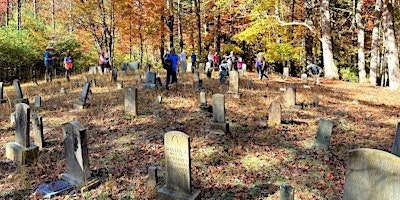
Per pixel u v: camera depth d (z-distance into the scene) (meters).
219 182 6.48
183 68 22.55
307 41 26.73
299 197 5.87
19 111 7.34
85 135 6.15
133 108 10.89
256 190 6.16
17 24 29.77
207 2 29.06
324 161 7.46
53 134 9.25
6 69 24.58
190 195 5.63
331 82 20.91
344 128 10.02
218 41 31.80
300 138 8.99
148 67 22.42
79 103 12.16
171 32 28.66
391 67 18.88
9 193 6.04
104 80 18.77
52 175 6.72
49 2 36.38
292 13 25.64
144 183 6.42
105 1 25.09
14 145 7.45
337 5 30.02
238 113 11.33
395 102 14.53
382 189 4.03
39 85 18.27
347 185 4.37
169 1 27.48
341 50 32.19
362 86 19.67
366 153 4.14
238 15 29.02
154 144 8.42
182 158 5.59
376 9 21.58
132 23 26.27
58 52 28.38
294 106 12.41
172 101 12.82
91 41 30.73
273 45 24.86
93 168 7.07
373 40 21.80
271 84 17.97
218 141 8.58
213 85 16.30
